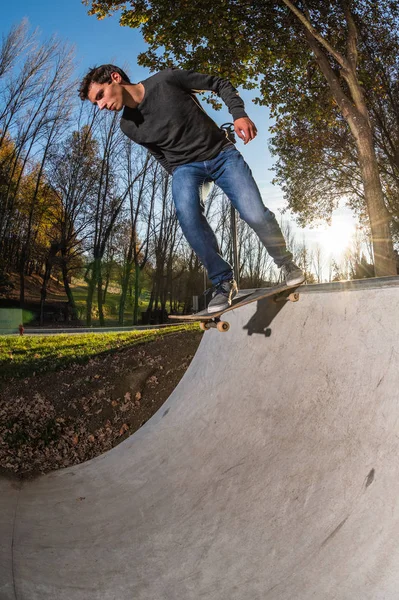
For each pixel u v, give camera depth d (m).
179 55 10.79
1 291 27.19
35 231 26.66
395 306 2.54
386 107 15.16
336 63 11.84
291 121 13.45
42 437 5.63
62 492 3.96
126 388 6.21
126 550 2.70
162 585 2.31
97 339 9.20
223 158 2.77
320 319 3.14
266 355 3.58
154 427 4.60
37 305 27.62
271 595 1.96
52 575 2.53
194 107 2.72
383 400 2.31
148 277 29.03
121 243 26.17
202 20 10.28
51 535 3.07
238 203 2.80
